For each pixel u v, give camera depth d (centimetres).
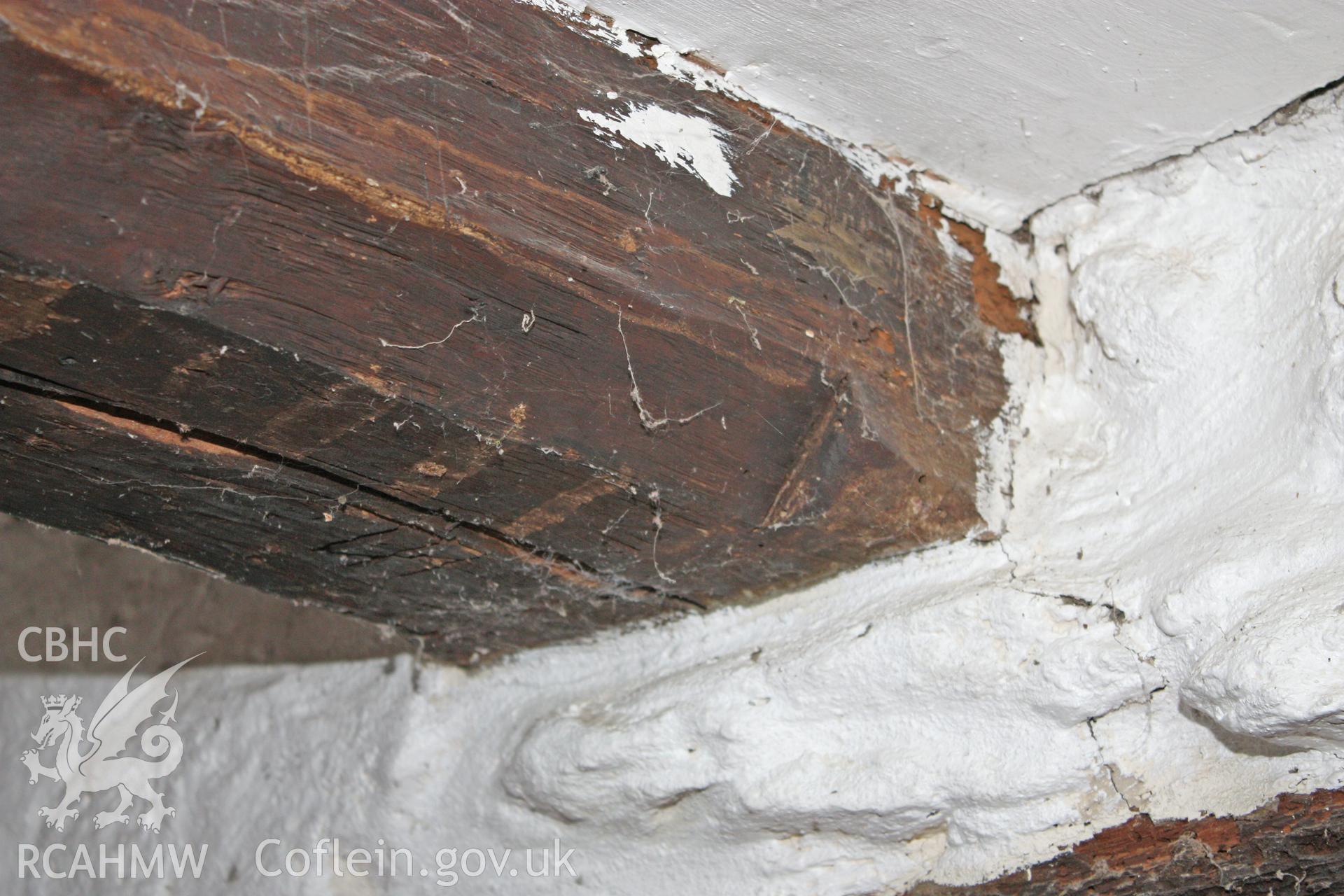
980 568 116
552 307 95
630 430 102
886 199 121
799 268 110
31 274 78
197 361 87
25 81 73
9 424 92
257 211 82
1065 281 125
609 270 97
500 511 109
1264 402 107
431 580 122
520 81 96
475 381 94
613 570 119
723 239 106
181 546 115
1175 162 119
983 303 125
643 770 117
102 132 76
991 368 123
